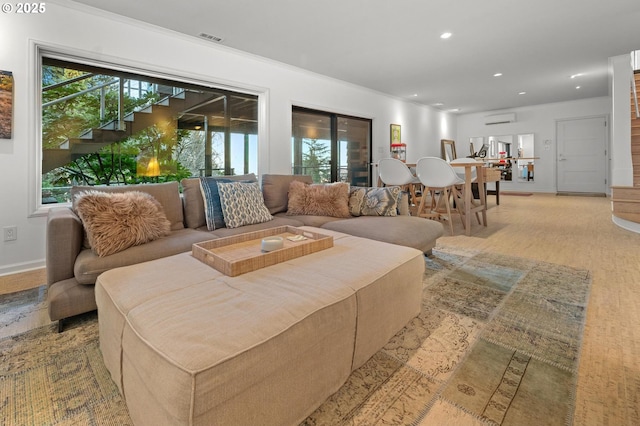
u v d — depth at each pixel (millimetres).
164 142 3744
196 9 2980
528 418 1051
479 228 4145
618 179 4578
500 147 8953
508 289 2135
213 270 1403
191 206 2703
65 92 3025
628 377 1240
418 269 1703
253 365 864
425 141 7965
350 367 1255
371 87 5969
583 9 3152
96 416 1085
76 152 3135
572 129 7980
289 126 4703
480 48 4094
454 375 1279
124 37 3102
